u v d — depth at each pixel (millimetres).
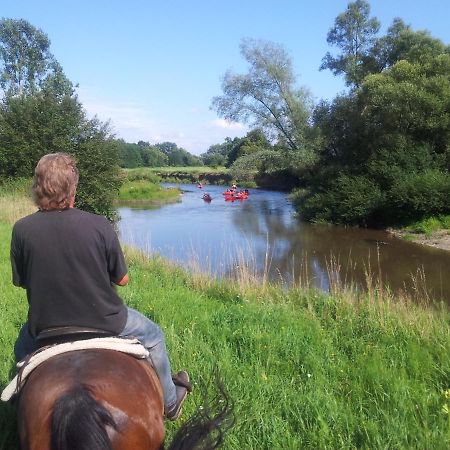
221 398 4719
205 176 77438
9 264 10781
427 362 5910
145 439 2625
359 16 43094
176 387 3986
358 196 28531
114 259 3201
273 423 4414
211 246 21219
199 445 2816
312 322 7695
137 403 2680
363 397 5125
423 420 4555
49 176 3135
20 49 56344
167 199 46312
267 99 46438
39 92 32438
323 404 4781
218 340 6344
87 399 2457
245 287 10359
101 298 3125
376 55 41375
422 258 19641
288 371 5688
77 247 3072
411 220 26891
